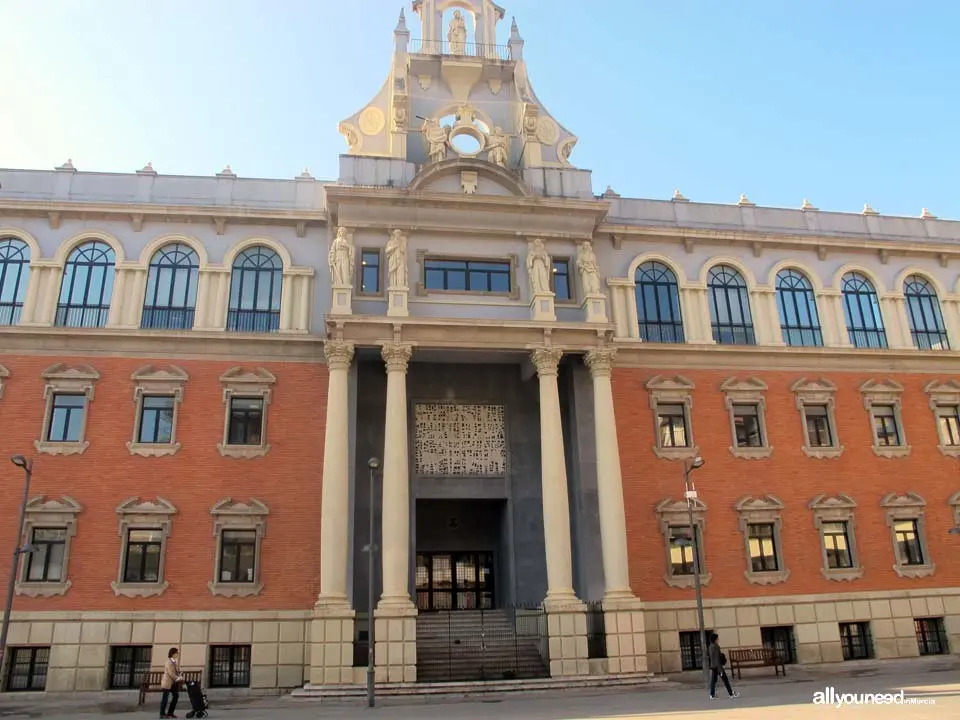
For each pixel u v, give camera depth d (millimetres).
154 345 28500
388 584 25125
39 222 29641
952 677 24406
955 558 31406
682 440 31047
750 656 28031
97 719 20219
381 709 20891
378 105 32406
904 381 33438
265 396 28562
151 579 26359
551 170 31703
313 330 29609
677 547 29625
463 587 31656
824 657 29203
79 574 25969
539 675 25375
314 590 26844
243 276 30203
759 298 33438
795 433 31750
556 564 26125
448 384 30812
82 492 26734
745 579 29562
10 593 22297
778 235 34031
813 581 29984
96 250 29766
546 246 30719
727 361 32156
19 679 25203
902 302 34781
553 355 28266
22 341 27906
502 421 30922
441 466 29969
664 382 31250
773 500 30516
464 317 28562
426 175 29781
